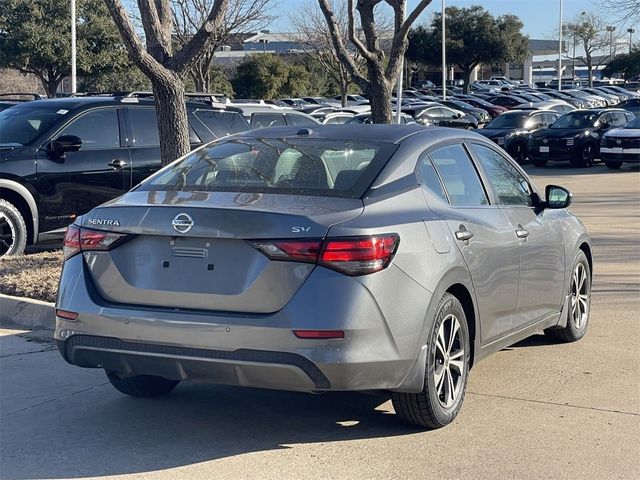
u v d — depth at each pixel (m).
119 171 11.09
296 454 4.98
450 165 5.82
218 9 9.56
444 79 48.50
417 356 4.89
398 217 4.94
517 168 6.79
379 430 5.36
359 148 5.49
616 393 6.05
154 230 4.82
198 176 5.49
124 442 5.19
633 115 27.81
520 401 5.89
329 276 4.56
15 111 11.18
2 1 36.44
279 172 5.34
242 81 44.84
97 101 11.17
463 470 4.74
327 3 12.49
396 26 12.66
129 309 4.84
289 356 4.52
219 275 4.70
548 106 32.75
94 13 37.81
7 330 7.77
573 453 4.98
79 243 5.09
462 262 5.32
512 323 6.16
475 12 63.56
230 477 4.66
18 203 10.35
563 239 6.94
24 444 5.16
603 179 22.53
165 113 9.62
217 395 6.08
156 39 9.59
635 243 12.35
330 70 39.41
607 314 8.34
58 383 6.32
